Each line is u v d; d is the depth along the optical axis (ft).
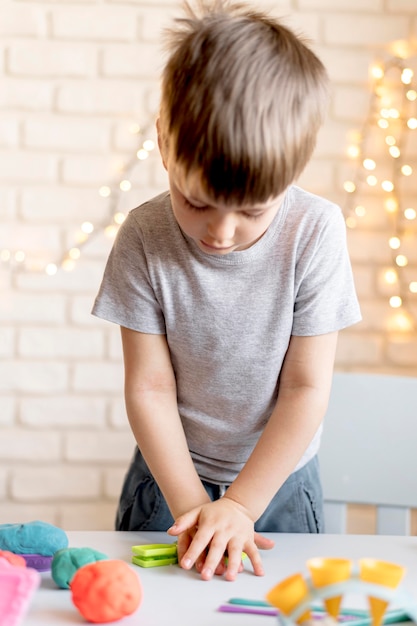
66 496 6.59
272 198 2.93
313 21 6.60
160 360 3.76
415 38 6.66
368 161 6.64
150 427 3.63
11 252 6.54
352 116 6.64
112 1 6.55
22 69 6.53
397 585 2.08
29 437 6.57
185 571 2.89
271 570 2.89
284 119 2.86
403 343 6.68
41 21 6.53
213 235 2.99
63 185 6.57
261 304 3.63
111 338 6.61
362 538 3.28
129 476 4.32
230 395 3.82
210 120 2.78
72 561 2.64
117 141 6.59
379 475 4.26
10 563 2.62
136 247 3.70
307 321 3.61
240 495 3.37
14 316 6.55
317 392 3.60
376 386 4.30
